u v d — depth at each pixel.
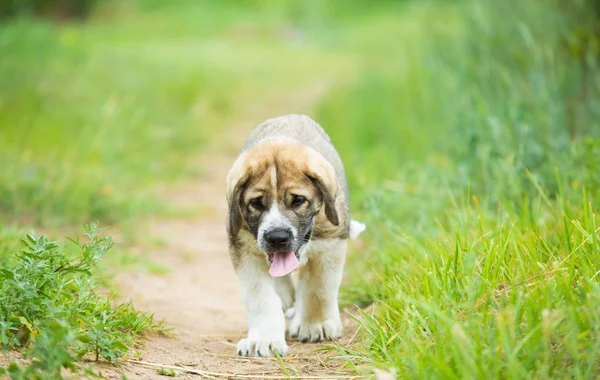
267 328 6.71
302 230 6.70
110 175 13.98
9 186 12.15
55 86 19.88
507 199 8.40
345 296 8.06
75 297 6.63
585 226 6.42
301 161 6.75
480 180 9.76
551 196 8.64
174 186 15.23
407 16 52.00
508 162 8.86
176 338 7.08
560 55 12.02
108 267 9.23
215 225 12.55
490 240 6.70
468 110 11.77
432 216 9.12
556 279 5.58
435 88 15.77
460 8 17.86
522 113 9.85
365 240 9.55
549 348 5.05
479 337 5.12
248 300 6.81
